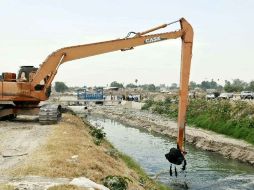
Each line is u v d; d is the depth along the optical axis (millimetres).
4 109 28750
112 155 21359
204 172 27812
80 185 12047
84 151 17781
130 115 76812
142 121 65312
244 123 42312
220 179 25797
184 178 25922
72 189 11336
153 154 35094
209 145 38156
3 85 28703
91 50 28906
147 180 20125
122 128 60531
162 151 37031
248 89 124688
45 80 29453
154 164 30375
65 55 29016
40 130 24797
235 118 45406
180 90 23766
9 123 28922
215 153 36250
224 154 34969
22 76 31203
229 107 49844
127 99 119375
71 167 14547
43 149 17703
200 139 40969
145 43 27500
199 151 37375
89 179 13359
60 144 18734
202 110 57312
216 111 51062
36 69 31438
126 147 39531
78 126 28875
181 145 22719
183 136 22844
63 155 16266
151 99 102250
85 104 99812
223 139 39469
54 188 11320
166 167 29266
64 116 34062
